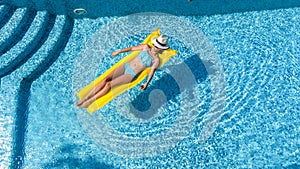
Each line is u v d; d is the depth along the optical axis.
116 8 8.29
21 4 8.08
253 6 8.53
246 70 7.86
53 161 6.73
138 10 8.44
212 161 6.76
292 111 7.31
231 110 7.34
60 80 7.62
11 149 6.76
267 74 7.80
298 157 6.80
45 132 7.02
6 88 7.39
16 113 7.12
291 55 8.08
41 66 7.75
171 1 8.16
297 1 8.54
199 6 8.34
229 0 8.23
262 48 8.16
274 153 6.83
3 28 7.86
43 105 7.32
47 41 7.96
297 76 7.79
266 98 7.48
